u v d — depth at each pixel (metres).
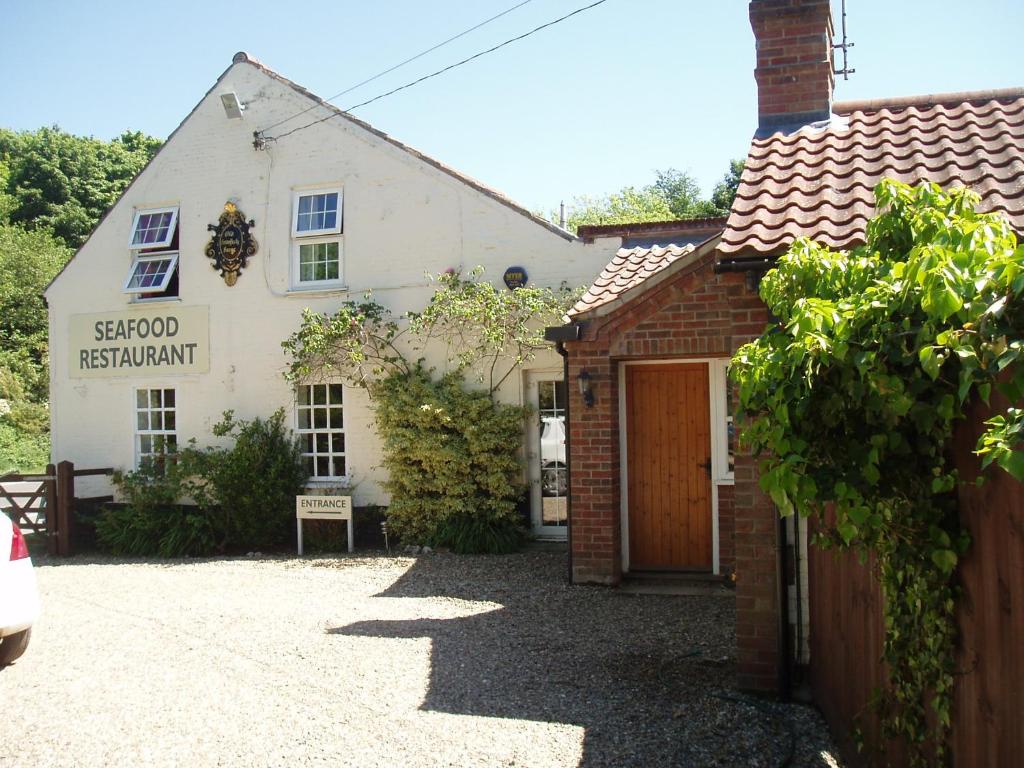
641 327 9.43
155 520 13.59
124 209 15.05
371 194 13.52
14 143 51.78
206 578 11.12
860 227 5.41
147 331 14.80
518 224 12.77
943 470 3.40
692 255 9.04
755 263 5.46
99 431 15.12
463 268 13.00
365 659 7.01
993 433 2.42
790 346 3.46
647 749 5.01
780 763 4.79
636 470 10.15
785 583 5.91
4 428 32.84
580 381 9.70
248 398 14.11
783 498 3.60
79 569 12.33
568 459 9.83
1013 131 6.41
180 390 14.55
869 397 3.29
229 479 13.10
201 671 6.80
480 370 12.54
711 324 9.20
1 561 6.79
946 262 2.78
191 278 14.54
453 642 7.49
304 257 14.03
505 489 12.02
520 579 10.20
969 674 3.23
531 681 6.33
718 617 8.23
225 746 5.25
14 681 6.67
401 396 12.41
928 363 2.73
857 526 3.56
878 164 6.31
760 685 5.86
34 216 47.69
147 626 8.39
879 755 4.28
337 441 13.71
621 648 7.20
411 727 5.46
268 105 14.14
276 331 13.99
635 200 41.00
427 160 13.22
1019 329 2.57
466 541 11.88
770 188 6.22
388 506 12.89
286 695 6.16
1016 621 2.83
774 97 7.39
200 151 14.56
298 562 12.11
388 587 10.02
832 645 5.21
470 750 5.07
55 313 15.48
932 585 3.45
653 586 9.62
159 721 5.70
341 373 13.23
